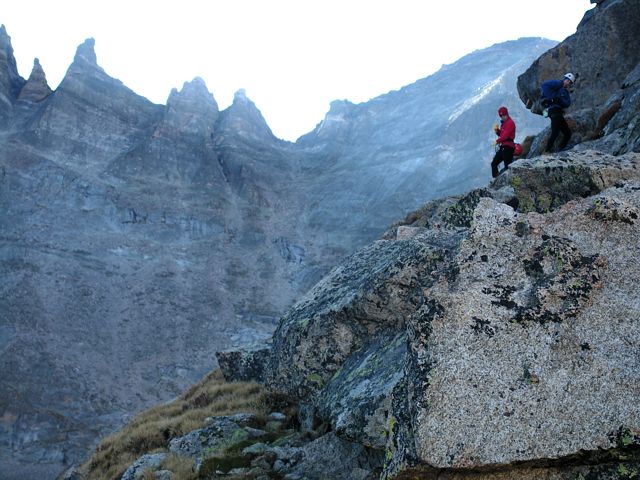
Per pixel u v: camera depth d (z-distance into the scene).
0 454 91.50
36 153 198.12
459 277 5.41
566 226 5.52
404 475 4.55
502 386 4.57
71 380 117.50
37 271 153.25
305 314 9.66
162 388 126.38
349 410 7.18
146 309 155.38
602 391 4.35
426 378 4.73
